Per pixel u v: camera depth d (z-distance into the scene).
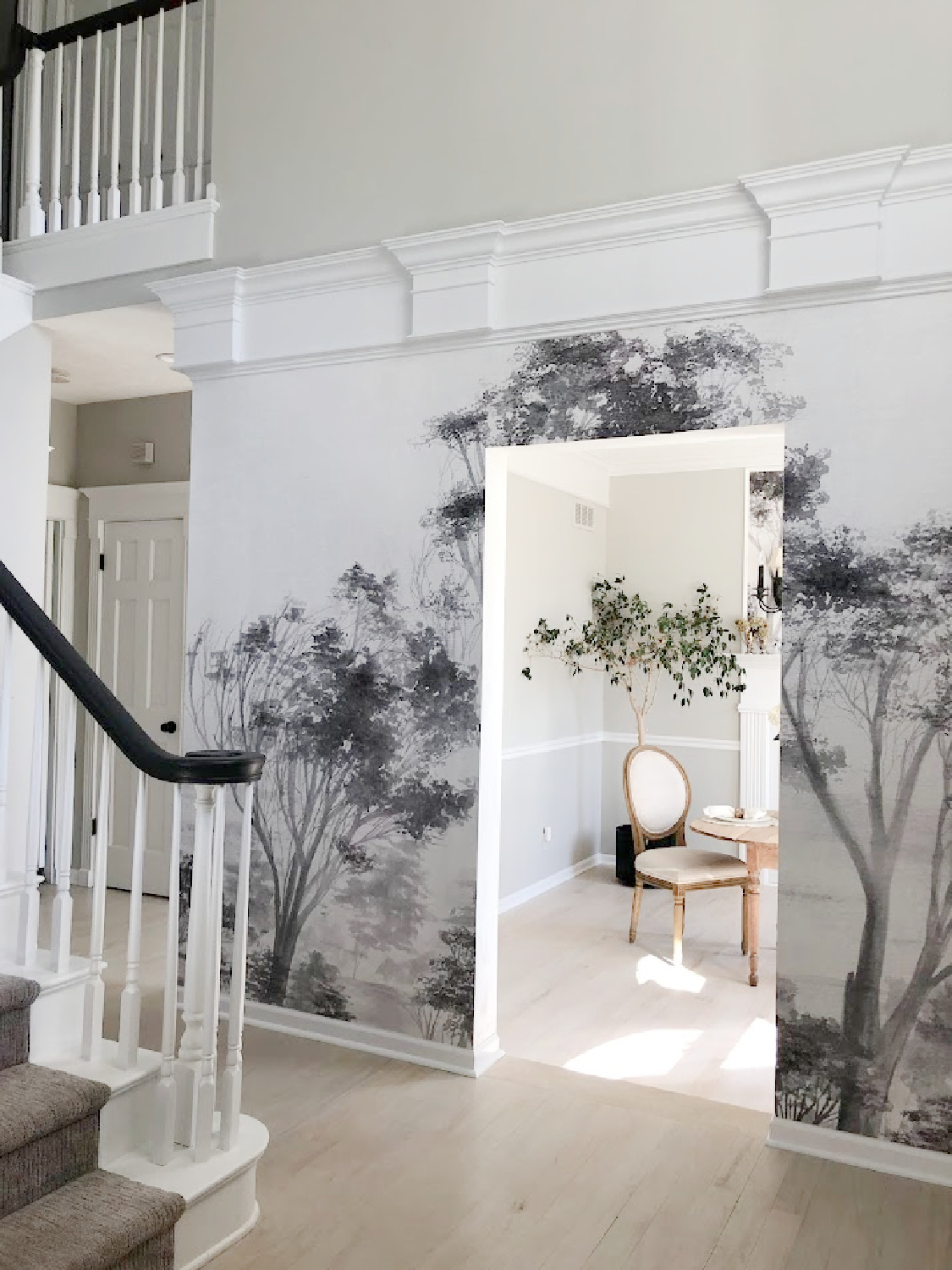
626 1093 3.60
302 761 4.10
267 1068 3.73
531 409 3.70
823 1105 3.17
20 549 4.70
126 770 6.20
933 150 3.03
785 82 3.33
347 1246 2.62
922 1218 2.81
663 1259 2.59
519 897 6.50
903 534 3.12
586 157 3.63
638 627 7.49
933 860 3.06
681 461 7.29
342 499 4.05
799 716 3.25
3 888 3.40
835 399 3.22
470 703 3.78
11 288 4.64
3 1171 2.31
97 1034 2.74
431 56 3.92
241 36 4.32
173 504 6.12
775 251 3.25
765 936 5.75
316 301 4.09
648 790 5.83
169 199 5.07
